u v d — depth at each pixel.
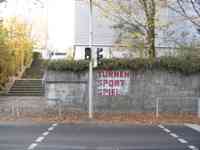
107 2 29.61
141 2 28.78
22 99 33.22
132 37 29.72
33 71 48.16
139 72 28.11
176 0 28.95
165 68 28.19
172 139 16.36
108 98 28.00
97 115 26.25
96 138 16.41
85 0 32.12
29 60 49.78
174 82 28.19
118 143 14.99
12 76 40.00
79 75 28.00
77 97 28.02
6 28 41.50
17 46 44.91
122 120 24.28
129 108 28.05
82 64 27.91
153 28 29.17
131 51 30.70
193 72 28.20
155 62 28.11
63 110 27.92
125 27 29.70
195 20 29.95
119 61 28.00
